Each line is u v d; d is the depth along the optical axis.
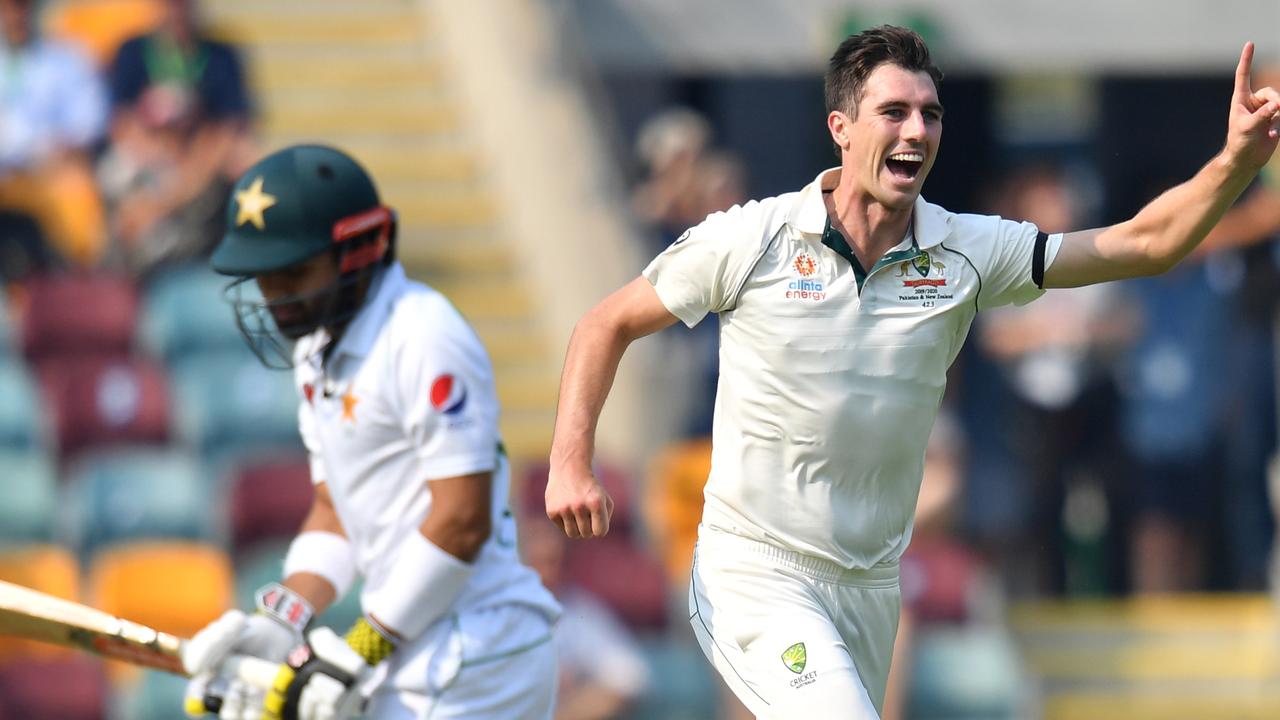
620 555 29.56
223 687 14.99
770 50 32.38
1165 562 34.56
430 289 15.16
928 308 13.69
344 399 14.83
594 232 37.81
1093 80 43.66
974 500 33.59
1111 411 33.41
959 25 32.50
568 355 14.01
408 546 14.66
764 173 43.53
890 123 13.23
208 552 29.73
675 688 28.47
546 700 15.40
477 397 14.73
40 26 39.62
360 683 14.67
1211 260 34.06
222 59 35.19
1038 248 13.81
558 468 13.58
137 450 32.28
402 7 42.88
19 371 32.53
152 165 34.75
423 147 40.12
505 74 40.69
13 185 35.28
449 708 14.77
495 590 15.11
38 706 26.23
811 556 14.17
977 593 30.55
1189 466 34.38
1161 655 34.59
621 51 32.50
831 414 13.74
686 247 13.83
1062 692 34.28
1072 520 33.91
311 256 14.68
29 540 30.36
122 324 34.06
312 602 15.60
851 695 13.69
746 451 14.09
